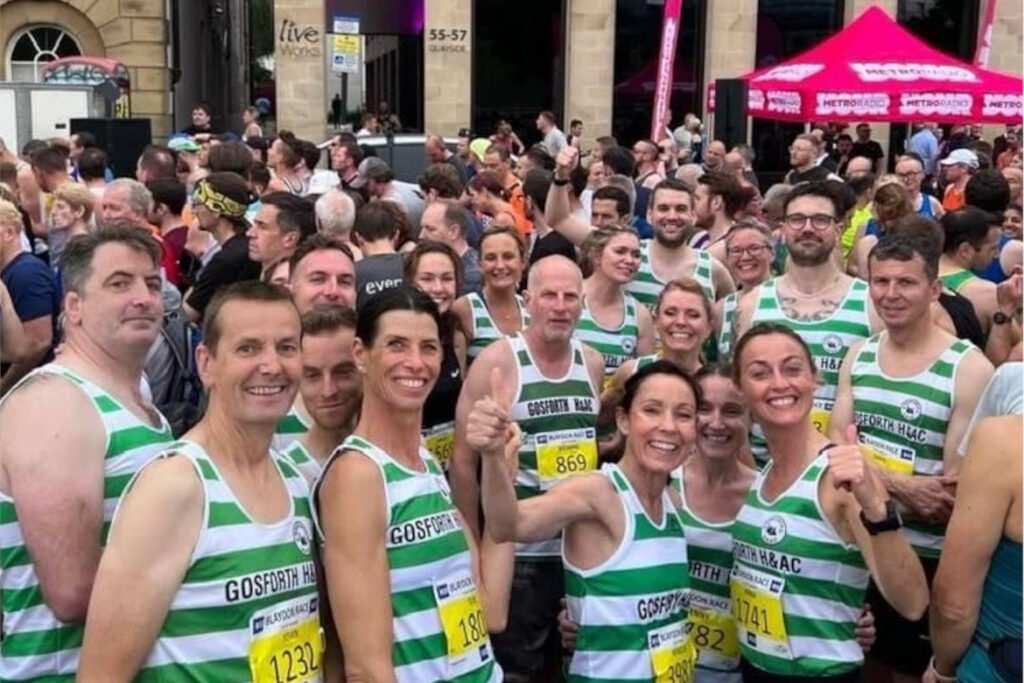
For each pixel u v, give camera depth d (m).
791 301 5.05
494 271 5.25
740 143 11.47
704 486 3.72
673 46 13.28
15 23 22.52
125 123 13.47
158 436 2.91
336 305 3.79
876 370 4.34
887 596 3.12
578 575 3.39
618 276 5.34
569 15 21.11
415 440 3.03
